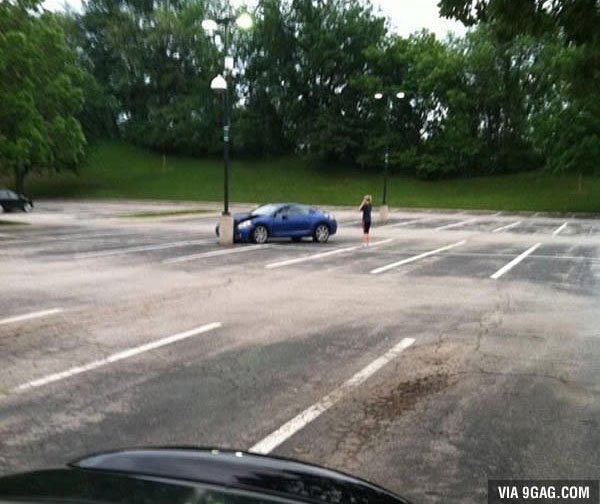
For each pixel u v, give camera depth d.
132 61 87.94
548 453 4.89
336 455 4.82
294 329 9.14
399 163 76.06
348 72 83.88
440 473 4.53
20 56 30.28
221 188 71.19
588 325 9.65
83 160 70.38
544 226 35.12
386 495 2.28
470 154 71.62
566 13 8.72
